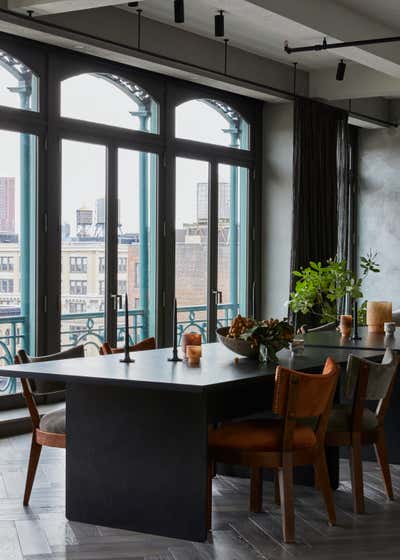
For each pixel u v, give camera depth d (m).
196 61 8.15
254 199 9.61
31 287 7.18
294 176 9.28
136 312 8.22
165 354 5.16
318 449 4.37
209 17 7.57
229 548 4.10
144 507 4.35
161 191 8.41
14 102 7.00
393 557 3.98
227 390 4.42
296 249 9.30
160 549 4.09
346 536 4.28
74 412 4.54
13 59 6.96
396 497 4.96
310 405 4.18
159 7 7.28
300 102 9.32
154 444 4.32
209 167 9.01
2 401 6.98
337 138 10.30
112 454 4.43
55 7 6.16
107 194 7.85
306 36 7.39
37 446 4.78
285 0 6.62
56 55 7.28
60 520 4.54
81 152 7.61
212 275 9.05
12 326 7.05
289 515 4.18
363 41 7.13
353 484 4.67
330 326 6.92
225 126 9.26
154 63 7.73
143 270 8.28
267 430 4.29
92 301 7.74
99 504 4.46
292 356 5.10
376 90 9.35
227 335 5.05
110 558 3.95
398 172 11.54
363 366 4.57
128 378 4.14
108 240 7.86
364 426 4.76
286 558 3.96
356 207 11.85
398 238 11.55
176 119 8.62
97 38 7.01
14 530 4.35
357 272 11.88
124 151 8.04
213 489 5.14
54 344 7.32
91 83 7.69
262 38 8.27
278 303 9.63
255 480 4.68
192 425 4.23
